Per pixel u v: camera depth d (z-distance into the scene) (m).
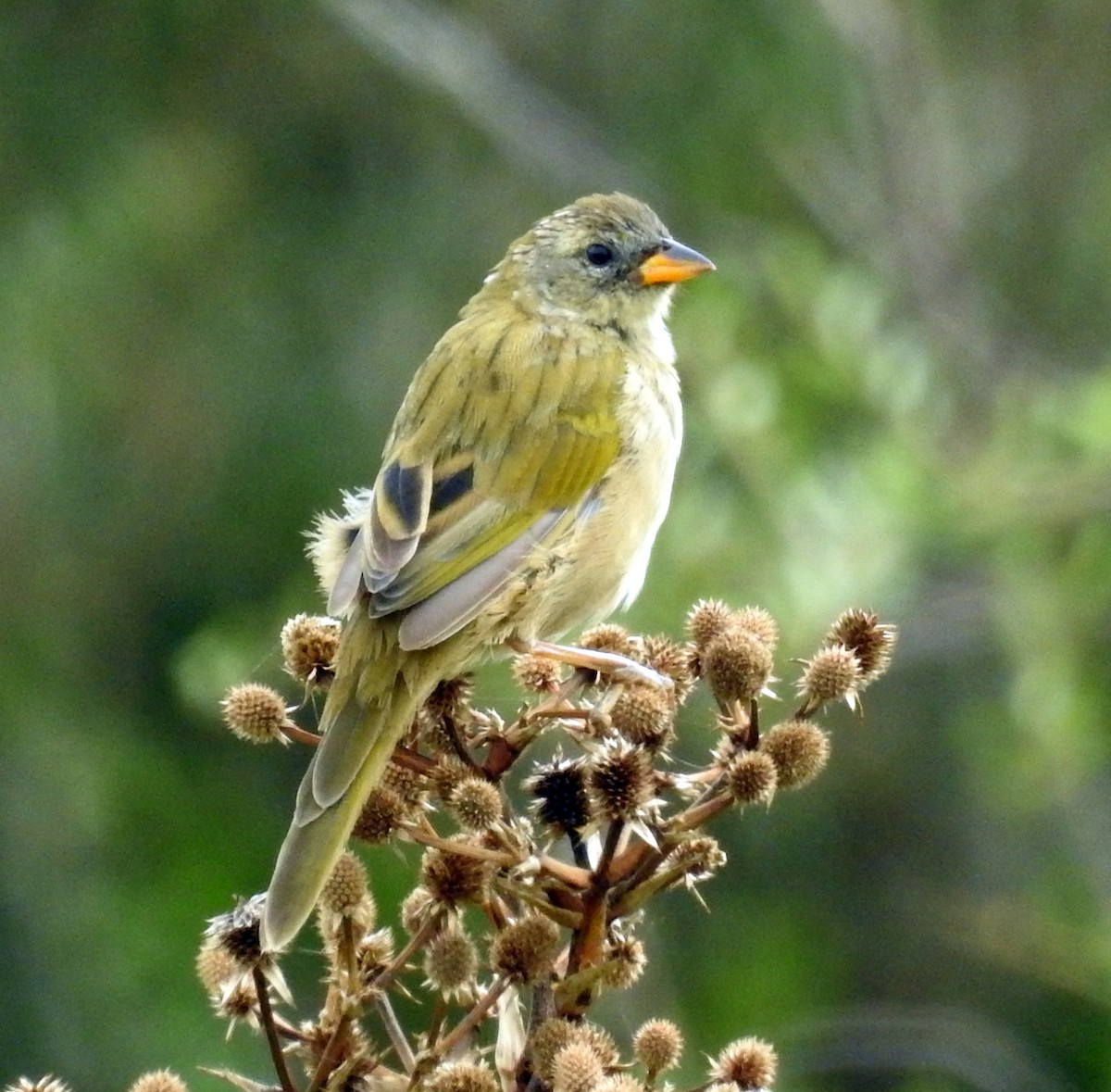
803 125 15.20
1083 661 13.92
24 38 14.79
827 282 13.31
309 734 6.06
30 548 14.45
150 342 14.70
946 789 14.91
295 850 5.68
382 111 15.12
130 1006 13.43
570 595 7.27
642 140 15.18
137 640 14.59
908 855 14.87
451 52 15.01
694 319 12.74
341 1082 5.31
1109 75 16.80
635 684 5.97
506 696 11.09
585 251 8.08
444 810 6.27
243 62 15.07
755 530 12.73
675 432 7.75
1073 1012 14.48
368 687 6.21
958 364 15.59
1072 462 13.59
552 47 15.34
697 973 14.39
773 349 13.48
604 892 5.44
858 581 12.15
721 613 6.09
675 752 10.30
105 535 14.55
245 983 5.61
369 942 5.62
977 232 16.47
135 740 14.45
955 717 14.88
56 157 14.69
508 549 7.02
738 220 15.27
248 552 14.54
